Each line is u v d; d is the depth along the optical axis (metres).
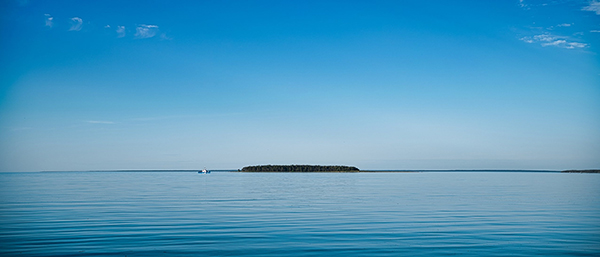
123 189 64.25
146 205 36.81
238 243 19.33
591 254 17.36
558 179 123.56
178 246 18.67
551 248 18.42
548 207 34.97
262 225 24.70
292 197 47.47
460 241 19.86
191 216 28.94
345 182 98.25
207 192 56.84
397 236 21.09
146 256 16.86
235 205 37.19
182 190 61.81
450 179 124.88
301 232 22.22
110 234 21.48
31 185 78.69
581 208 34.12
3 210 32.22
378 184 85.44
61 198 44.66
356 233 21.92
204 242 19.53
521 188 66.88
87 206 35.62
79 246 18.62
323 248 18.34
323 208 34.62
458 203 38.84
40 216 28.62
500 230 22.91
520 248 18.39
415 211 32.12
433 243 19.38
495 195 49.84
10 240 19.89
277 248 18.31
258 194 52.84
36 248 18.23
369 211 32.28
